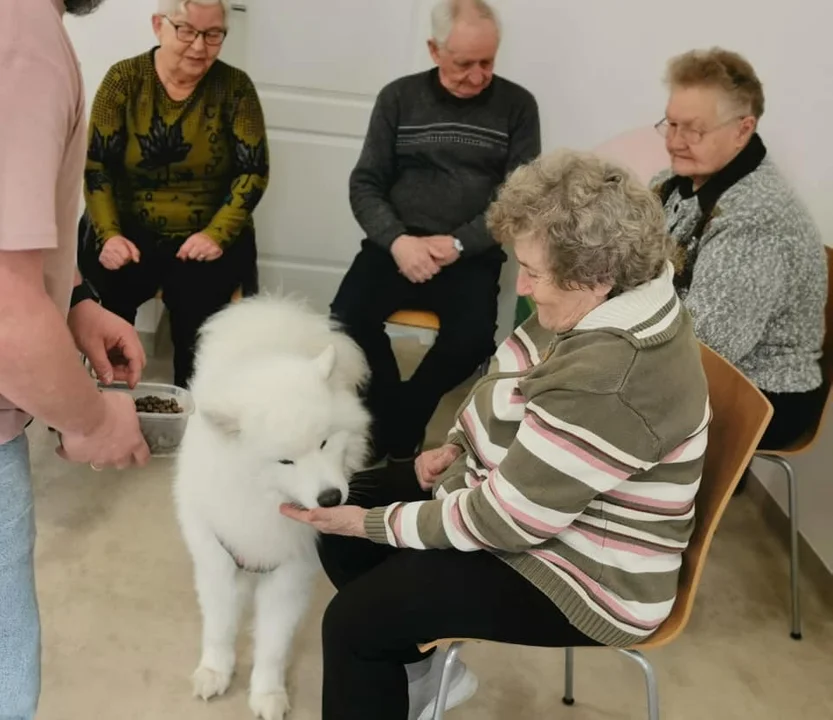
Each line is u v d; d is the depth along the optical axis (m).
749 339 1.89
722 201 1.94
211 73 2.58
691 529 1.35
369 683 1.37
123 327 1.35
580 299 1.27
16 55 0.83
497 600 1.30
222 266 2.62
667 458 1.24
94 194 2.55
